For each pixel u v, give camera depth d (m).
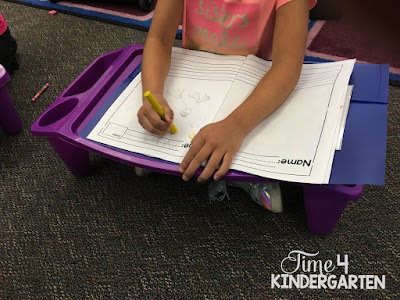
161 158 0.61
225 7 0.75
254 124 0.62
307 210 0.72
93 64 0.83
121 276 0.75
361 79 0.70
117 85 0.76
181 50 0.81
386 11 1.30
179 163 0.60
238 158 0.59
